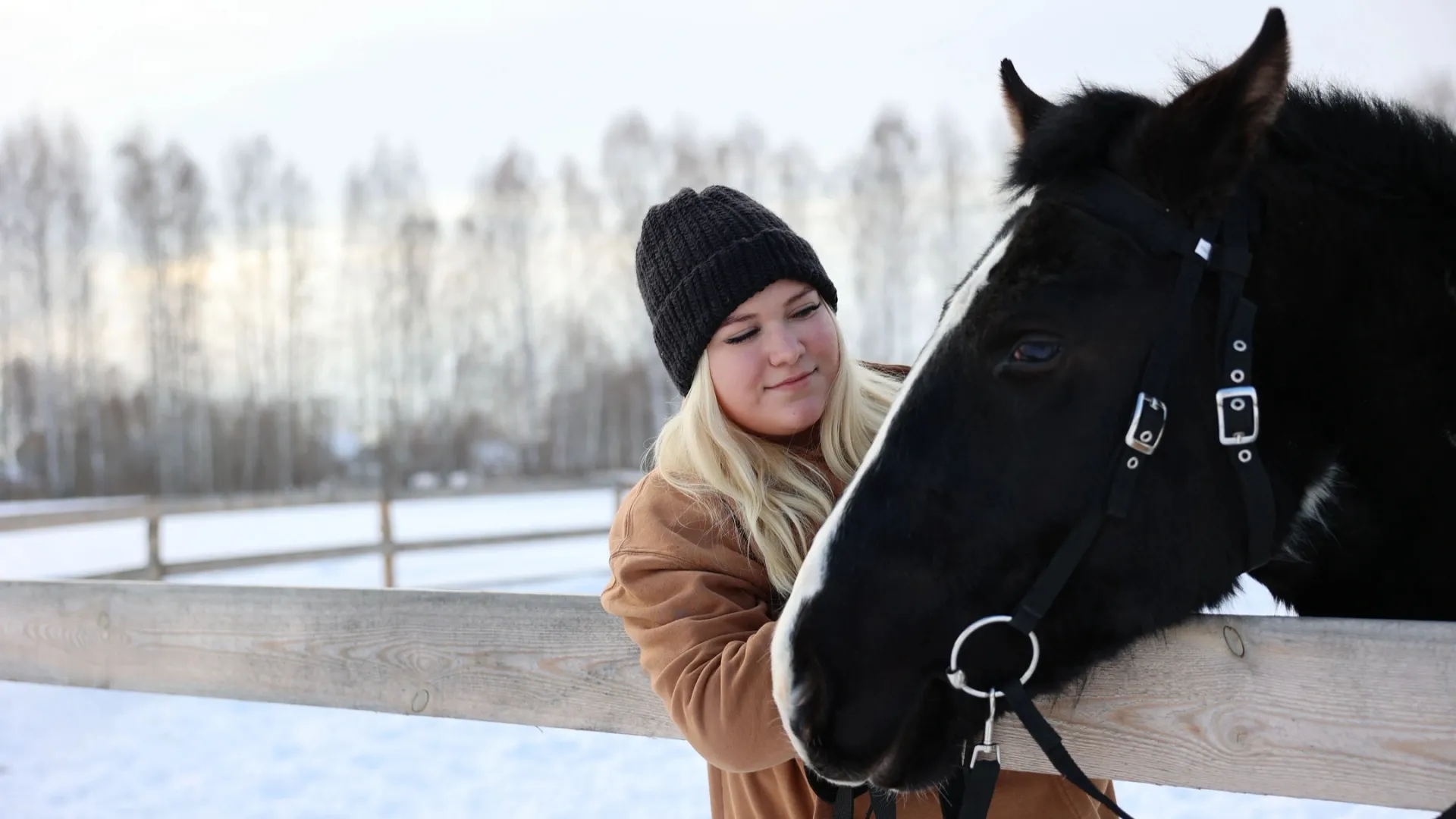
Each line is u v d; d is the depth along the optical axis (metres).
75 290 31.45
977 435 1.28
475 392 33.38
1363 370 1.33
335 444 34.31
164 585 2.46
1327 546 1.39
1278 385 1.31
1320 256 1.33
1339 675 1.22
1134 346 1.24
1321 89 1.47
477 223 33.84
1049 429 1.25
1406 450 1.33
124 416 31.75
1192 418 1.25
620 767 4.55
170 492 29.73
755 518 1.47
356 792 4.31
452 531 14.48
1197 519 1.26
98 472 30.48
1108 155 1.31
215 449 32.22
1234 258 1.27
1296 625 1.25
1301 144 1.38
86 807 4.20
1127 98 1.33
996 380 1.27
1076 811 1.47
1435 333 1.32
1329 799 1.23
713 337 1.56
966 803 1.28
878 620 1.27
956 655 1.27
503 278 33.50
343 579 9.14
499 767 4.59
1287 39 1.17
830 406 1.62
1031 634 1.27
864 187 30.41
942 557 1.28
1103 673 1.38
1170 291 1.25
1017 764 1.42
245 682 2.31
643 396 31.25
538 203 33.66
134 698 5.93
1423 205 1.35
